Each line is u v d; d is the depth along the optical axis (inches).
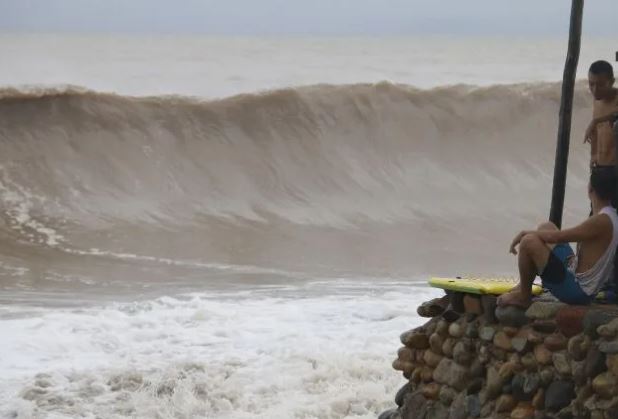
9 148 3914.9
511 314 1074.1
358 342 1822.1
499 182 4441.4
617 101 1139.9
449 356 1165.1
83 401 1504.7
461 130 4672.7
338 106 4544.8
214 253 3161.9
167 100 4293.8
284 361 1679.4
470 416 1114.7
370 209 3978.8
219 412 1464.1
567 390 1013.2
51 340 1820.9
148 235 3385.8
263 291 2454.5
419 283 2637.8
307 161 4291.3
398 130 4564.5
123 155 4025.6
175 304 2160.4
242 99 4414.4
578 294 1032.2
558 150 1208.8
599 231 1026.7
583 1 1194.6
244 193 4001.0
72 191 3764.8
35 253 3061.0
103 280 2664.9
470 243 3548.2
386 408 1445.6
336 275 2800.2
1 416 1451.8
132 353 1776.6
